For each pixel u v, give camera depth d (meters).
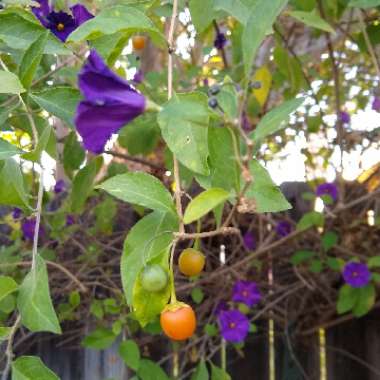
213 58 0.62
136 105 0.18
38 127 0.31
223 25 0.61
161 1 0.30
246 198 0.20
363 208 0.56
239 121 0.18
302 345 0.59
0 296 0.22
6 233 0.57
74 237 0.53
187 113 0.17
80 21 0.27
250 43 0.19
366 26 0.43
